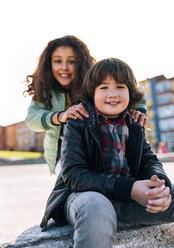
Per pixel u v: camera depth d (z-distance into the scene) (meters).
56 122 1.47
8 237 1.10
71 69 1.72
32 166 10.79
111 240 0.84
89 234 0.82
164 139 26.27
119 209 1.09
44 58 1.74
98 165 1.08
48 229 1.15
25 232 1.14
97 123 1.12
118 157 1.11
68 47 1.72
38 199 2.46
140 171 1.19
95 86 1.16
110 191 0.95
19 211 1.90
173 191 1.06
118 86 1.14
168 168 5.62
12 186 3.87
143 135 1.16
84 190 0.98
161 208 0.92
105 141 1.11
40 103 1.69
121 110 1.13
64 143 1.09
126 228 1.10
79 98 1.26
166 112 26.56
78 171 1.00
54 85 1.76
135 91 1.22
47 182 4.21
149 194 0.90
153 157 1.19
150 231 1.14
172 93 26.33
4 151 22.23
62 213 1.13
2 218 1.64
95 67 1.17
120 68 1.14
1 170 8.71
